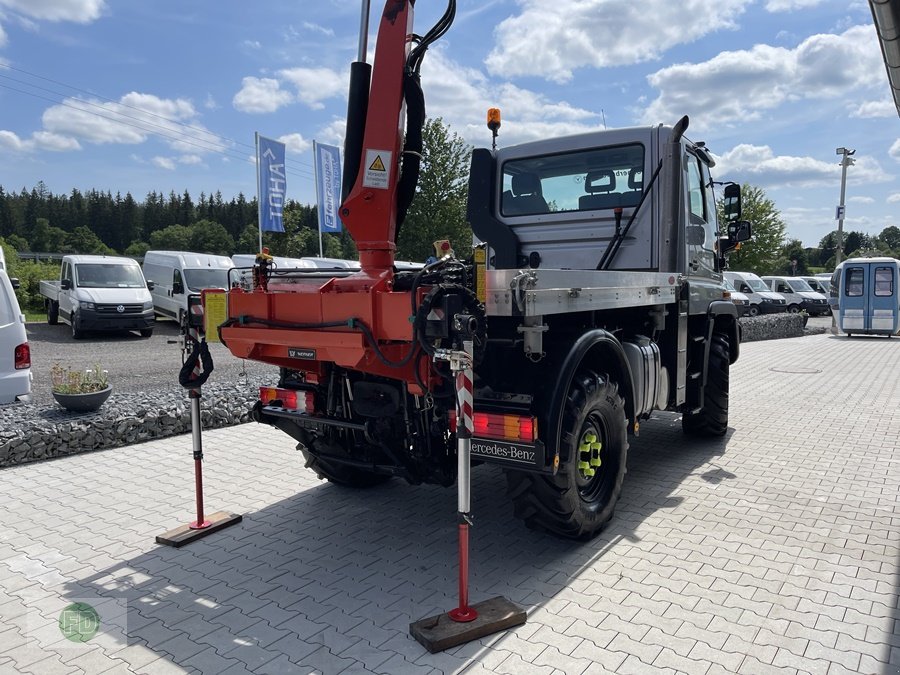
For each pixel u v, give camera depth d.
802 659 2.81
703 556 3.87
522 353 3.73
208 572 3.76
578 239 5.52
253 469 5.73
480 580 3.62
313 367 4.14
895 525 4.34
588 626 3.10
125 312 16.31
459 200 29.30
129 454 6.14
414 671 2.76
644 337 5.05
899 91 6.26
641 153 5.25
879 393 9.65
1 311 7.00
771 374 11.83
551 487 3.66
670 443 6.60
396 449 3.87
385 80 3.71
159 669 2.80
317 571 3.77
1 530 4.36
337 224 20.70
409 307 3.17
